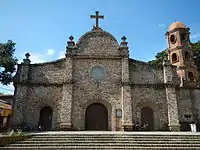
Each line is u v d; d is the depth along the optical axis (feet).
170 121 74.23
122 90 76.59
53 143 47.21
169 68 80.84
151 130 74.74
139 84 78.64
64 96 75.20
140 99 77.15
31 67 79.97
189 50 94.12
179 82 80.28
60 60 80.94
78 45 82.17
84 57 80.59
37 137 50.47
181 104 77.61
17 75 78.23
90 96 76.84
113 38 83.87
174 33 97.04
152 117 77.05
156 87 78.79
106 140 49.08
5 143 45.29
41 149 44.14
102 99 76.64
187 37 95.86
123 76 78.28
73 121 73.82
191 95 78.95
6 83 91.76
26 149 44.04
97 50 81.92
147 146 46.34
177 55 93.45
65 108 73.87
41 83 77.46
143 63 82.07
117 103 76.23
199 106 77.82
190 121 75.72
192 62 92.84
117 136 51.11
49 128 75.20
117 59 81.30
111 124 74.02
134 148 44.70
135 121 74.38
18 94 75.15
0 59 88.99
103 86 78.02
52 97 76.38
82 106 75.72
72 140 48.85
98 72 79.66
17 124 71.87
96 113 78.74
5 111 85.46
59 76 79.05
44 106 76.13
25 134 51.78
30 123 73.51
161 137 50.93
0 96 102.27
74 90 77.20
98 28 85.66
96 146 45.83
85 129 74.38
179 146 46.50
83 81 78.33
